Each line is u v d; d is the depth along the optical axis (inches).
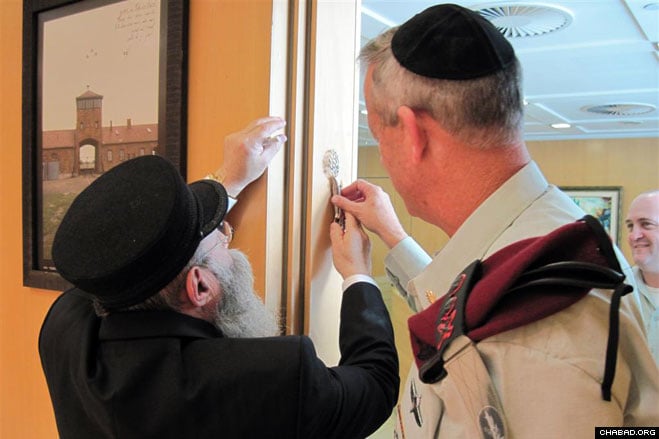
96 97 39.1
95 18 38.9
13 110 47.1
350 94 35.8
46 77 42.6
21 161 46.3
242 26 32.1
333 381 24.9
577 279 17.1
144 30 36.1
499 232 21.5
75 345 25.7
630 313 18.2
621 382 16.8
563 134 151.4
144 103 36.2
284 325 32.5
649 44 86.0
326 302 34.2
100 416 23.2
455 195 22.5
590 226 17.6
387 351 28.5
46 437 45.2
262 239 31.5
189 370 23.5
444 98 20.9
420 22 22.0
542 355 17.1
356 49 36.1
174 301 24.9
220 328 26.7
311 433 23.6
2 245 48.5
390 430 38.4
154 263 22.6
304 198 33.0
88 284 22.4
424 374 20.1
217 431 22.8
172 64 34.4
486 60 20.4
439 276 23.3
